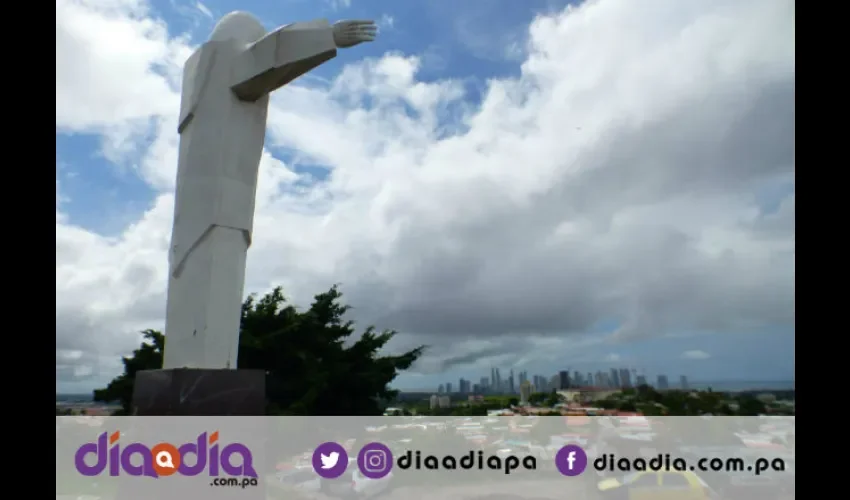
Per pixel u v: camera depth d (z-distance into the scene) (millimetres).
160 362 27812
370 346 31141
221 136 12609
